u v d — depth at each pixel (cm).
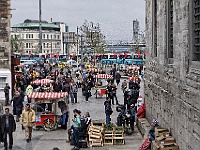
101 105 3788
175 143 1614
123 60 9269
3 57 3856
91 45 10406
